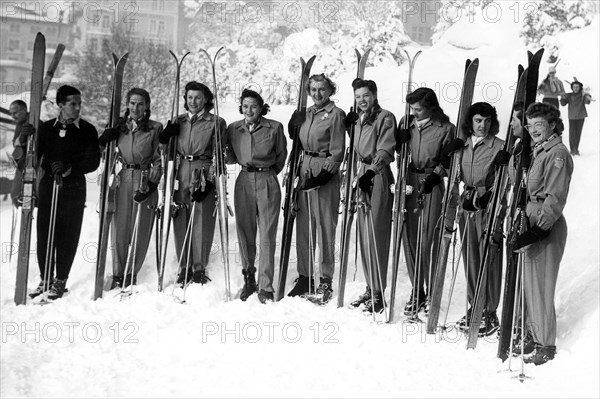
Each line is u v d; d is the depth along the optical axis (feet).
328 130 17.47
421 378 13.19
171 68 65.36
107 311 16.72
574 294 16.33
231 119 47.39
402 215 16.46
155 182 18.21
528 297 14.17
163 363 13.97
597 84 60.64
